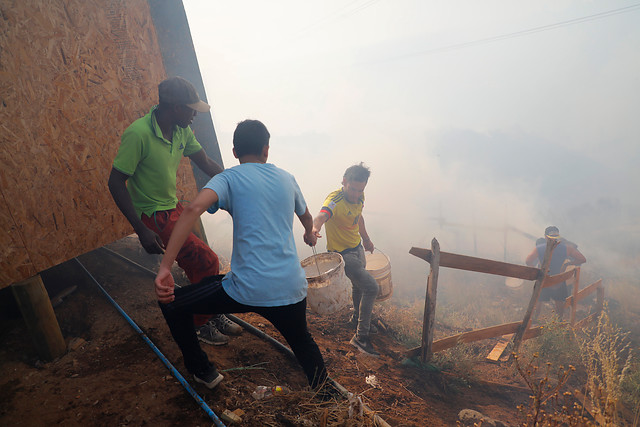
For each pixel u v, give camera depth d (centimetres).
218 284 191
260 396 230
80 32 286
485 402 350
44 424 196
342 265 305
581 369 442
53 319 245
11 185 233
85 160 286
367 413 235
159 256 419
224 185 183
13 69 236
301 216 227
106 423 198
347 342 367
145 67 352
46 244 253
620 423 329
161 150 237
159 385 226
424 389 334
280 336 313
